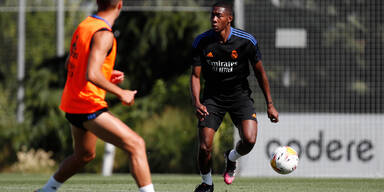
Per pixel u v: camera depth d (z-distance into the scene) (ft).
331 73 156.15
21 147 176.55
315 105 155.12
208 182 73.46
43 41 225.35
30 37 225.15
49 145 179.22
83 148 55.67
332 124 137.80
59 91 185.57
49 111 180.96
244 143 72.84
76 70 52.19
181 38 188.96
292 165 70.79
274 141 137.39
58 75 189.67
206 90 74.18
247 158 136.56
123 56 194.80
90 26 51.85
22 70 189.78
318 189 88.89
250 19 155.33
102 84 49.11
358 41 159.02
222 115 73.51
